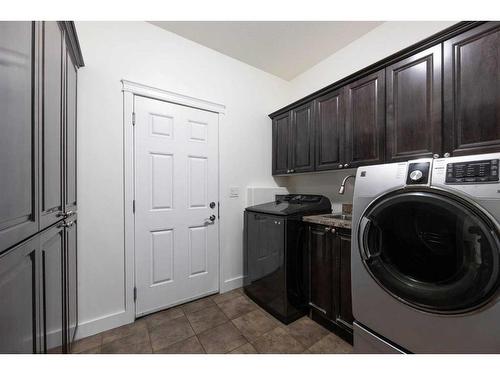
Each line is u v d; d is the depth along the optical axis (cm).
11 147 62
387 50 189
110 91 169
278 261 180
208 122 222
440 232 100
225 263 232
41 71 85
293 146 238
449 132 124
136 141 181
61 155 112
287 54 235
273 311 184
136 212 181
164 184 195
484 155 84
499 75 107
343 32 203
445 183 92
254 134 257
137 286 180
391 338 108
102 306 165
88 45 162
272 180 272
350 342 150
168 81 197
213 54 225
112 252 169
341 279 153
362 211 120
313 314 178
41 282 83
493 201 80
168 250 197
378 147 158
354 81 176
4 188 58
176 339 154
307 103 220
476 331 83
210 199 223
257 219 208
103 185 166
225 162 234
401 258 114
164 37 195
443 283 95
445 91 125
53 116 99
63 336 113
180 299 203
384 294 111
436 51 129
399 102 147
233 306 201
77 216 155
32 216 75
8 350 60
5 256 58
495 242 79
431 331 95
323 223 165
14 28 65
